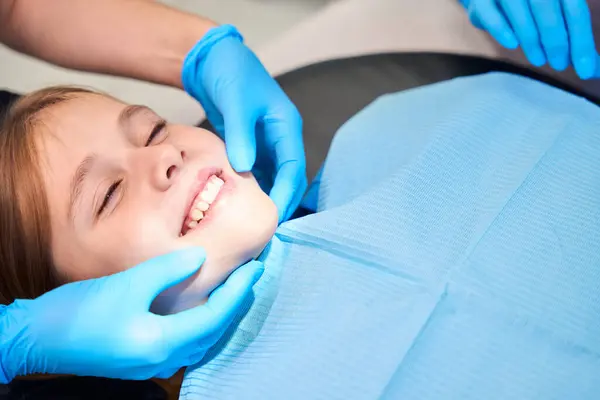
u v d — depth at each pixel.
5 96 1.16
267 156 1.07
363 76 1.30
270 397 0.72
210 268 0.77
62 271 0.81
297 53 1.42
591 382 0.66
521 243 0.74
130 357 0.74
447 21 1.35
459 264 0.72
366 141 0.97
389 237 0.76
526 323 0.69
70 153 0.77
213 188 0.80
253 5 1.70
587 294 0.70
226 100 0.99
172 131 0.87
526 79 0.93
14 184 0.77
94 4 1.15
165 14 1.15
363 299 0.73
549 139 0.82
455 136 0.83
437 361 0.68
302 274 0.80
